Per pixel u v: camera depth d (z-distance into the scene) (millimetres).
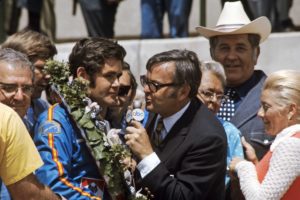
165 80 8914
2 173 7812
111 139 8656
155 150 9055
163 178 8695
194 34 17594
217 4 17359
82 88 8617
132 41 15945
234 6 11711
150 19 15805
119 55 8789
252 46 11281
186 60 9008
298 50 15367
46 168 8320
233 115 10859
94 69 8711
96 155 8453
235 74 11133
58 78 8648
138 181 8758
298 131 8664
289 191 8547
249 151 9977
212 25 17391
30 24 16156
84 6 15516
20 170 7812
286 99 8797
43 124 8508
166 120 9094
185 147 8875
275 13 15859
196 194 8719
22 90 8727
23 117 9133
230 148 9898
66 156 8430
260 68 15516
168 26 17000
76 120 8484
